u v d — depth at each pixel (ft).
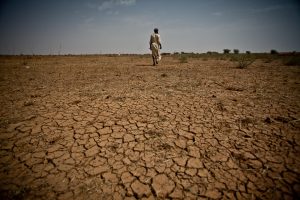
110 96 14.98
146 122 10.63
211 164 7.30
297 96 14.35
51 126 10.27
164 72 27.04
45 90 17.35
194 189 6.23
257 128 9.75
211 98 14.29
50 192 6.17
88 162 7.54
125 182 6.56
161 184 6.45
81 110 12.30
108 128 10.03
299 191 6.04
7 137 9.23
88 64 41.75
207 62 43.14
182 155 7.85
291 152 7.84
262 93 15.38
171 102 13.57
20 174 6.95
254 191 6.08
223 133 9.40
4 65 38.93
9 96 15.52
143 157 7.77
